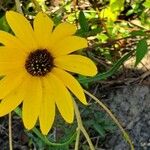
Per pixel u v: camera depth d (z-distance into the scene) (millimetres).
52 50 271
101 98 389
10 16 257
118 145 373
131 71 397
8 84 267
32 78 273
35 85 272
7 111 267
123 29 406
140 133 378
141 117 384
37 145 361
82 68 261
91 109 373
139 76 395
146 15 411
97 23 401
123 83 394
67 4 403
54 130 360
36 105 271
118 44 396
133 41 398
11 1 399
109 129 370
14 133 381
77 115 294
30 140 363
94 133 374
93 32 357
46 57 269
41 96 271
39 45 268
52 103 271
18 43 262
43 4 417
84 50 382
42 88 271
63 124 361
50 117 271
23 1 407
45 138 304
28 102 270
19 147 376
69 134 342
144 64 398
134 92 391
